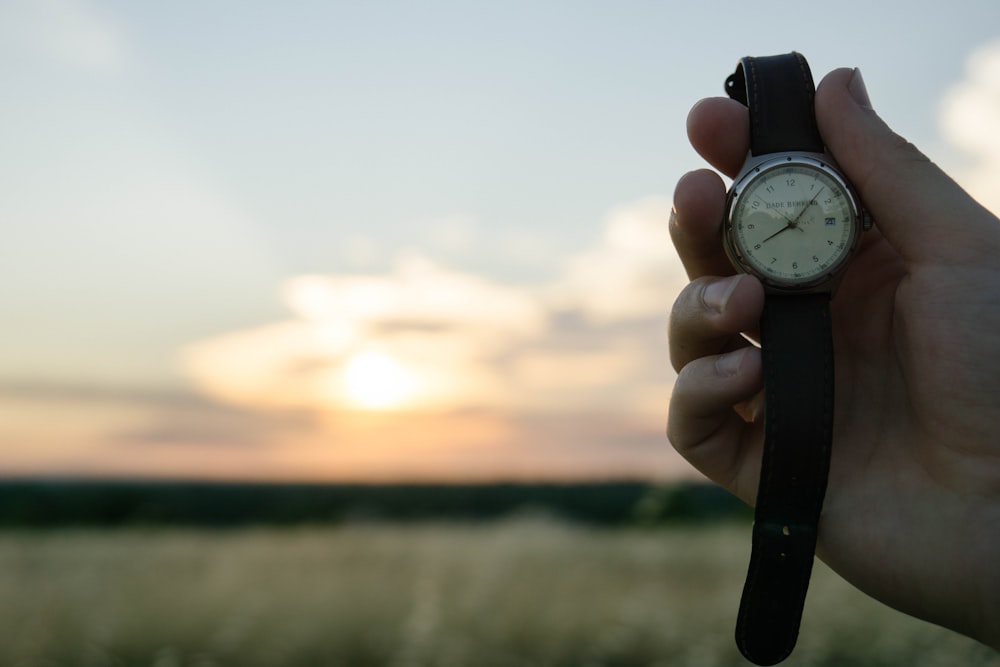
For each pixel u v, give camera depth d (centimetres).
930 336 29
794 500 30
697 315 30
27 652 87
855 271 32
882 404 30
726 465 31
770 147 31
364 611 102
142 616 101
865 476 30
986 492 28
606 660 80
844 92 30
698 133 32
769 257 31
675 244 32
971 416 28
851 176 30
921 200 29
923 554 28
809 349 30
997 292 28
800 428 30
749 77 31
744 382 30
